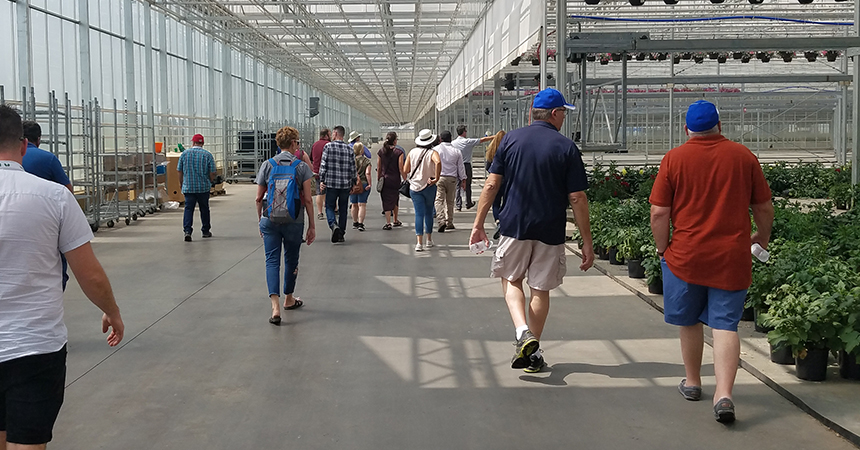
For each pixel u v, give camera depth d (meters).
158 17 24.08
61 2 16.92
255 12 24.70
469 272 9.39
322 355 5.77
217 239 12.81
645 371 5.26
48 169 5.83
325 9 25.39
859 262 6.59
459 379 5.14
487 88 36.84
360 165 13.98
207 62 30.19
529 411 4.50
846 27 25.31
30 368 2.77
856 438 3.91
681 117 38.50
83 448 4.02
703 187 4.27
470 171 17.16
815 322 4.76
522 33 15.59
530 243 5.16
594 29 24.80
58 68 16.80
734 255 4.20
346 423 4.34
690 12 22.62
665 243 4.52
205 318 7.03
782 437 4.04
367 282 8.78
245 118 36.12
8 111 2.90
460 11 24.36
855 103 14.55
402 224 15.03
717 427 4.20
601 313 7.02
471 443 4.02
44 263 2.83
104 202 15.86
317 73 46.91
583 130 14.14
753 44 13.19
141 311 7.33
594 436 4.10
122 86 20.94
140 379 5.20
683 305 4.46
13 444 2.78
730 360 4.23
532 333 5.15
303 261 10.35
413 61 36.28
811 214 10.36
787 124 40.47
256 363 5.57
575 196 5.10
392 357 5.70
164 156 19.11
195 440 4.11
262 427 4.29
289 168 6.97
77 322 6.86
